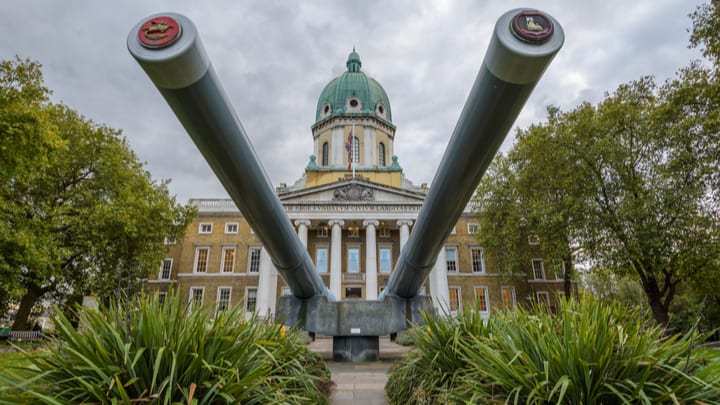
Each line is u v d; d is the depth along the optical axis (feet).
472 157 10.87
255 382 8.64
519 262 88.74
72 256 64.95
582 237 61.67
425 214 15.34
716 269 54.75
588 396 7.97
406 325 28.19
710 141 48.37
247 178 11.92
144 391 7.53
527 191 73.97
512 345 9.68
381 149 143.54
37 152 37.37
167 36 7.84
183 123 9.70
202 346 8.43
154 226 70.90
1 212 49.21
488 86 8.96
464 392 9.83
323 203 112.27
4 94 35.47
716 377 8.18
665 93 55.36
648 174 58.59
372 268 107.86
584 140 61.62
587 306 10.78
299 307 28.45
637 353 8.46
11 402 7.46
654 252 54.95
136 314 9.79
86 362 7.83
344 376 22.74
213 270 114.62
